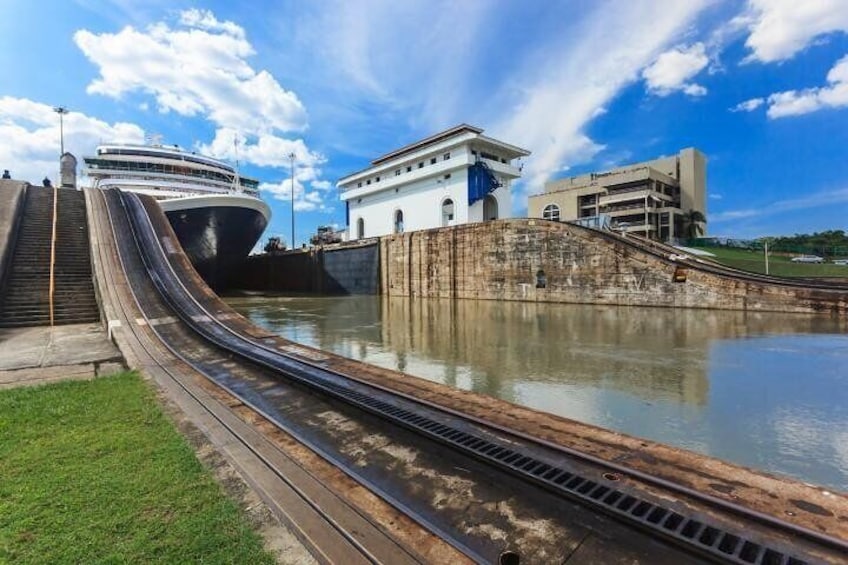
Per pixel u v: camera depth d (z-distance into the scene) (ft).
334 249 151.33
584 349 50.44
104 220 81.71
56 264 64.28
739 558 11.19
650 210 189.57
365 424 21.85
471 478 15.99
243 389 28.48
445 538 11.97
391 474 16.31
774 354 46.06
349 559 10.61
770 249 165.78
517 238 101.96
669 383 36.70
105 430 18.62
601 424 27.94
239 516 12.20
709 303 76.28
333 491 13.99
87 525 11.51
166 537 11.05
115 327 46.44
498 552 11.68
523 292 101.40
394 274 133.28
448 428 20.35
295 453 17.85
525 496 14.67
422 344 55.47
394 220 164.35
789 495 14.24
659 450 17.99
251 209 116.06
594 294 90.12
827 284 71.00
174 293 61.11
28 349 38.96
